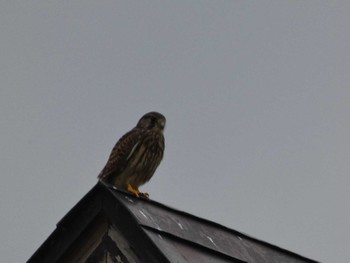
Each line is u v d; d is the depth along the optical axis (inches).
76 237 449.4
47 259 460.4
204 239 430.3
